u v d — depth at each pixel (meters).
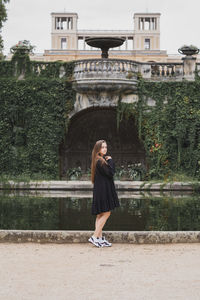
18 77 29.45
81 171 31.62
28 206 17.31
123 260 8.33
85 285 6.69
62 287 6.59
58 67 29.17
